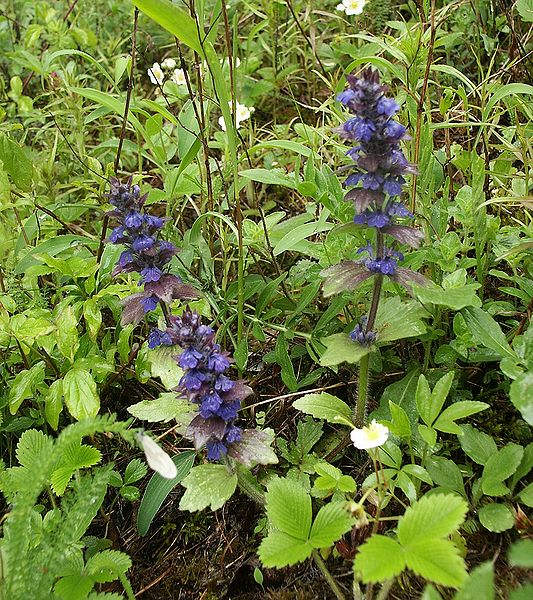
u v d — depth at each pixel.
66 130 0.56
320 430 0.36
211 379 0.28
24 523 0.25
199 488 0.30
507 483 0.32
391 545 0.24
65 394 0.34
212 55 0.32
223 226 0.44
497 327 0.32
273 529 0.31
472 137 0.49
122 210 0.32
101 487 0.29
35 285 0.42
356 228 0.30
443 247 0.35
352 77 0.27
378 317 0.33
